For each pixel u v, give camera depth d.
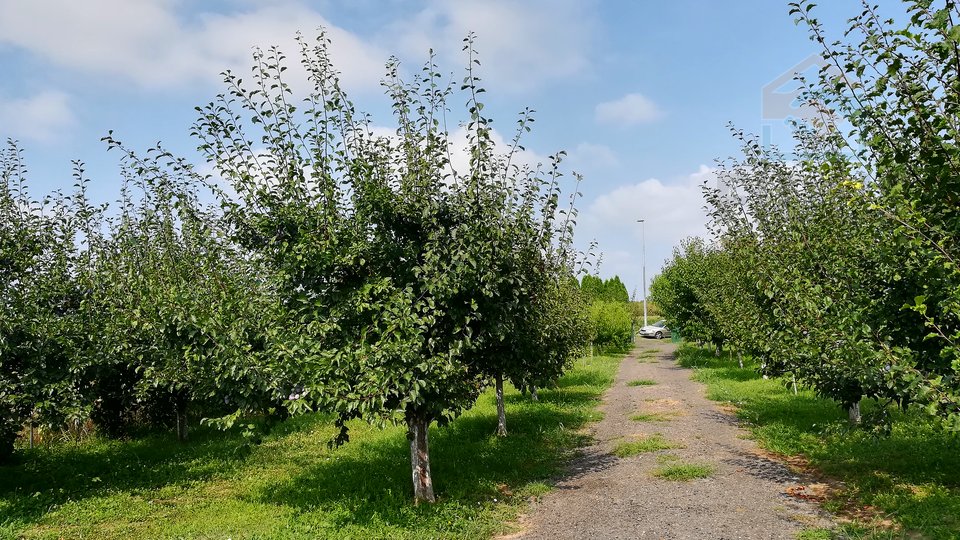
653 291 34.84
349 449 10.37
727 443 10.02
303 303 6.87
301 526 6.35
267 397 7.16
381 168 7.24
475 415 13.05
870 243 6.61
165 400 12.03
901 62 4.25
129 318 8.60
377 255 7.00
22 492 8.25
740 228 11.13
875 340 5.47
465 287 6.74
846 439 9.03
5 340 7.71
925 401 4.71
